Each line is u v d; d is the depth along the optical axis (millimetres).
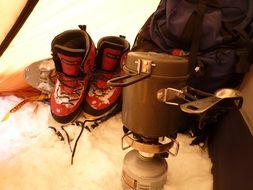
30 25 833
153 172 483
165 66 394
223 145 585
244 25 688
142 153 493
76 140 662
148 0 940
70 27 900
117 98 784
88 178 572
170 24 705
